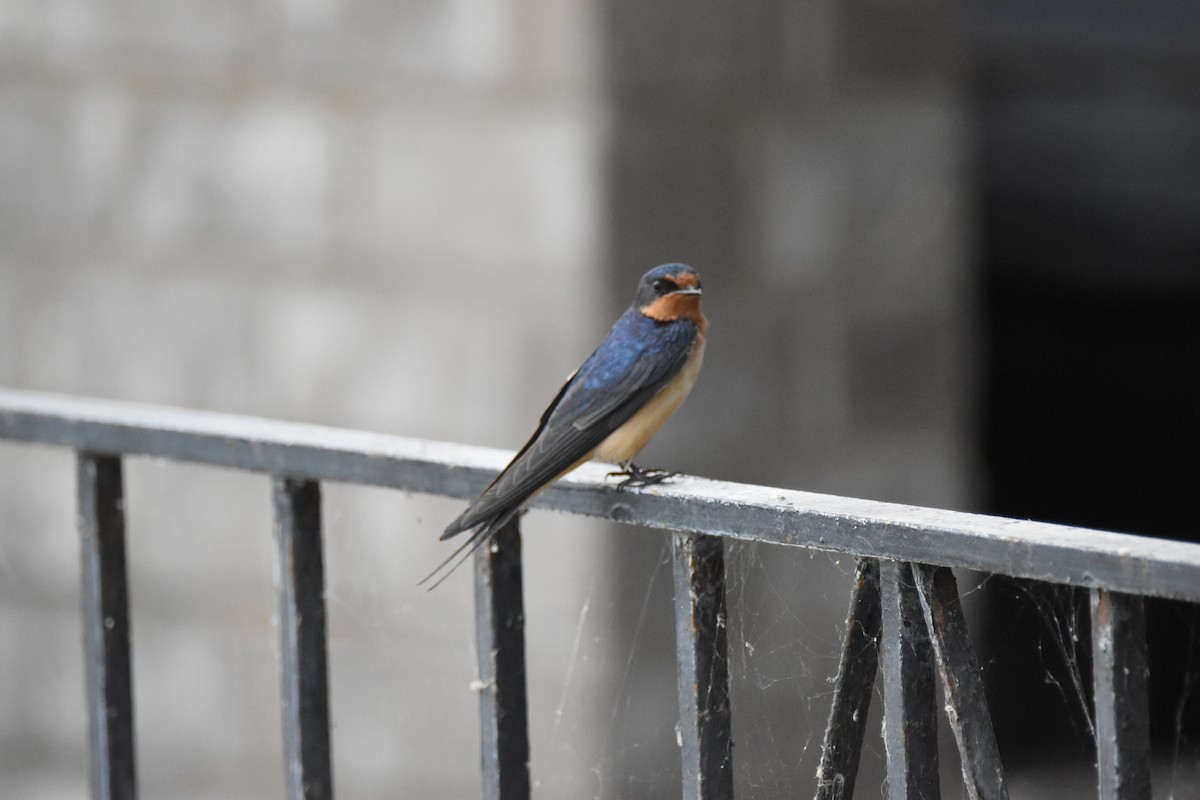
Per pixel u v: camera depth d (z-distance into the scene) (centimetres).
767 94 1095
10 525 1181
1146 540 335
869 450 1183
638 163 1020
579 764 1045
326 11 1051
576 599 1040
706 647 429
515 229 1021
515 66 1011
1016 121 1858
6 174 1142
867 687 397
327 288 1068
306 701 501
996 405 2038
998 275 1980
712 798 428
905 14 1183
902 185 1188
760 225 1099
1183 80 1827
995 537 351
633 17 1008
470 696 1063
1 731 1200
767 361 1118
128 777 548
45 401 552
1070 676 511
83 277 1130
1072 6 1814
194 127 1090
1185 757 901
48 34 1118
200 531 1121
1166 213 1883
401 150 1042
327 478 489
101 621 539
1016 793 846
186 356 1107
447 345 1041
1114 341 2008
